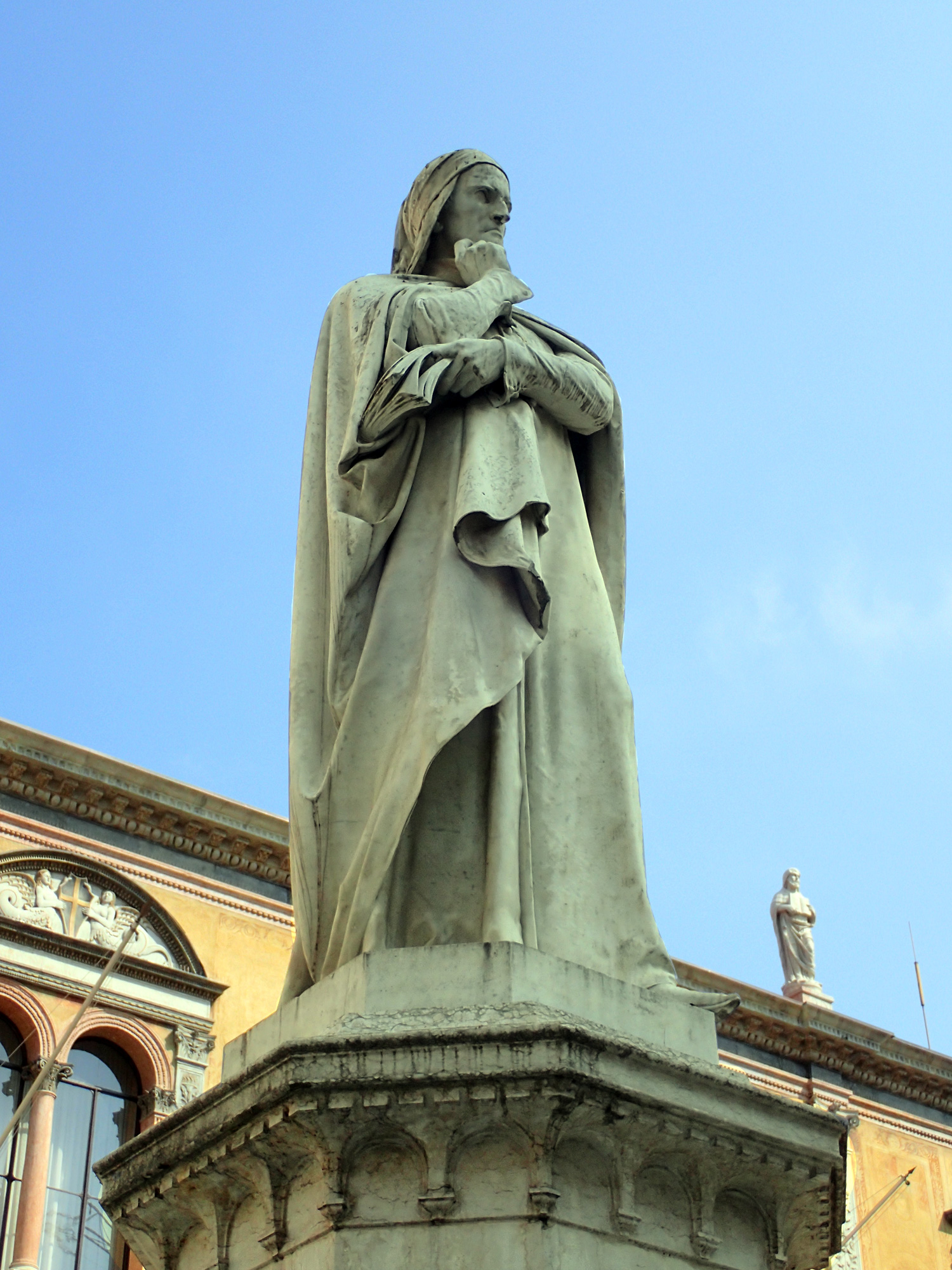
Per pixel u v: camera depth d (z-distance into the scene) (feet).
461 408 17.75
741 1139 14.32
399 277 19.16
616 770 16.98
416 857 15.92
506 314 18.56
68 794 69.46
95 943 67.21
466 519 16.71
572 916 16.06
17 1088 63.26
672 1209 14.21
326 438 18.17
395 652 16.60
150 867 70.59
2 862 66.39
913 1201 90.58
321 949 15.89
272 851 73.87
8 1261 59.41
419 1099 13.43
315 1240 13.65
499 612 16.48
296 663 17.46
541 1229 13.21
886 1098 92.99
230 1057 15.66
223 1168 14.49
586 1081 13.42
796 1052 90.68
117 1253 62.95
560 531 18.06
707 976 87.97
